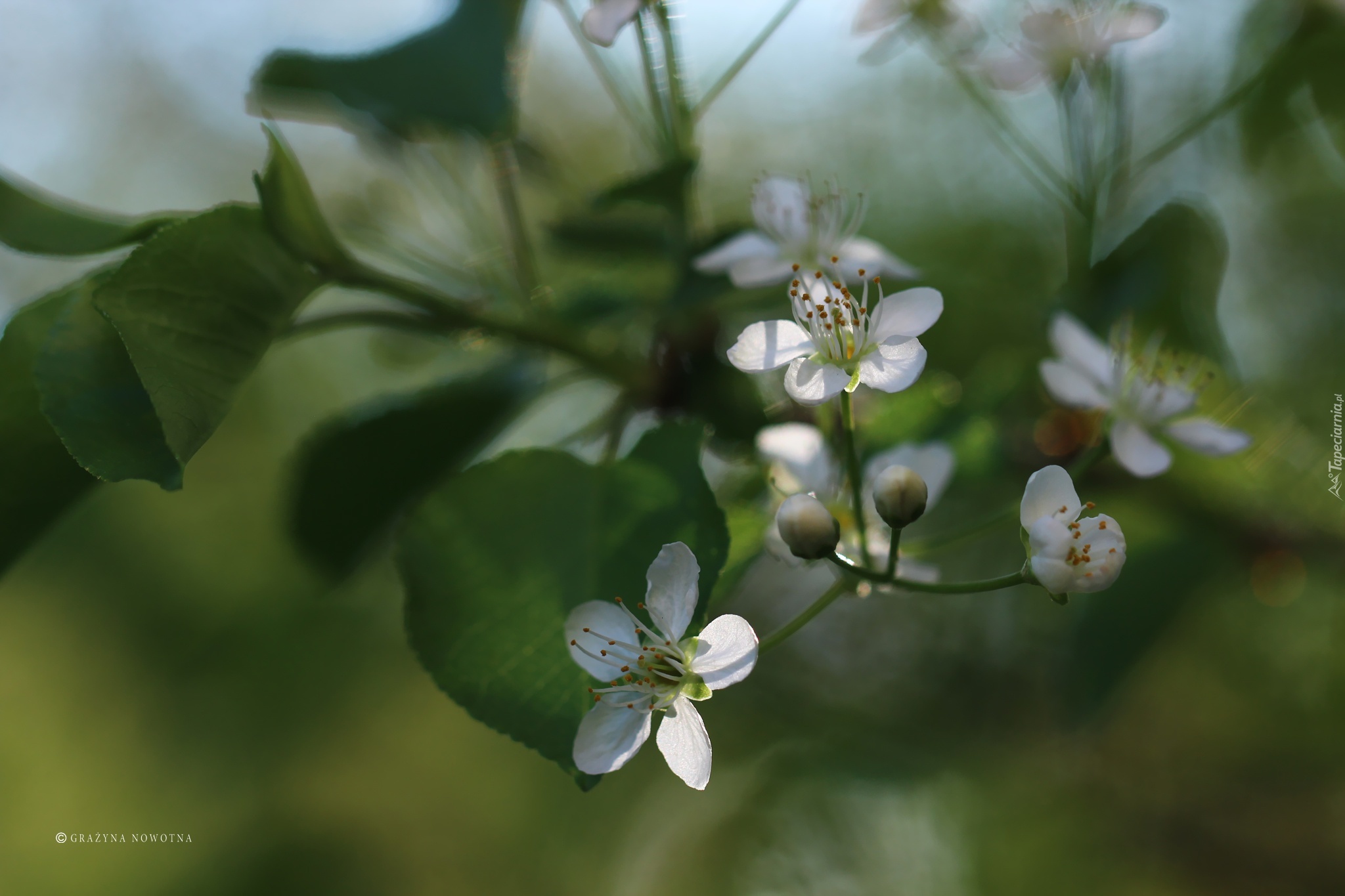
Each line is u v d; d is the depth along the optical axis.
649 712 0.21
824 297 0.22
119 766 0.43
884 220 0.37
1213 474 0.27
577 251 0.25
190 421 0.21
